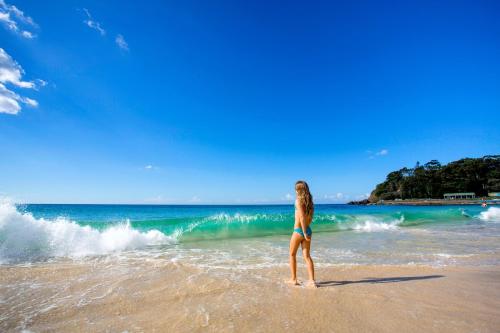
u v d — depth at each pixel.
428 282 4.97
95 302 3.99
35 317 3.49
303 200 4.80
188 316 3.48
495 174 103.81
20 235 7.89
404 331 3.06
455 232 13.88
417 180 116.06
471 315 3.51
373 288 4.60
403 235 12.70
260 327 3.17
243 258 7.25
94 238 8.98
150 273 5.58
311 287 4.64
